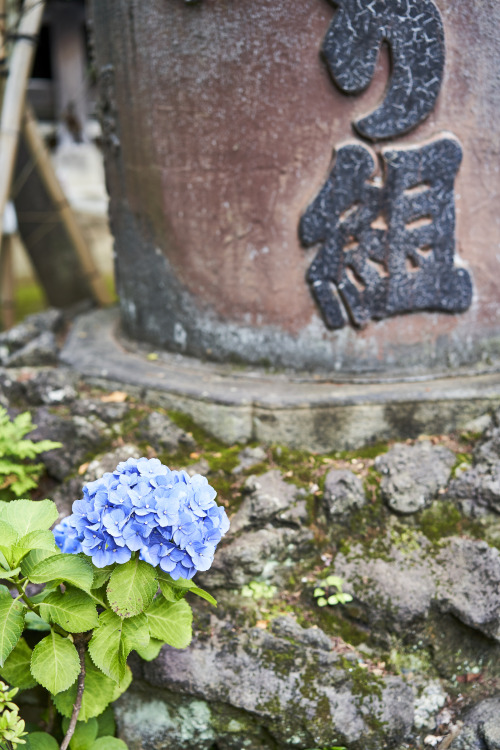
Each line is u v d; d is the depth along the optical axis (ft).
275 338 10.27
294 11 8.80
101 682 7.13
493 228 9.86
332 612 8.42
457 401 9.73
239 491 9.05
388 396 9.64
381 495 8.95
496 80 9.19
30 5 13.02
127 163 10.82
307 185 9.49
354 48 8.80
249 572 8.44
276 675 7.70
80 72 37.55
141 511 6.11
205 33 9.18
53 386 10.80
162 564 6.18
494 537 8.71
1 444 9.39
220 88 9.34
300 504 8.86
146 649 7.42
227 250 10.03
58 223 16.61
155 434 9.77
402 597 8.10
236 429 9.81
